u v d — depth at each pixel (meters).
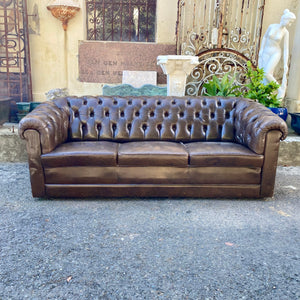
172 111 3.20
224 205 2.60
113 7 5.29
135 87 4.76
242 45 5.26
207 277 1.64
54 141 2.63
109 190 2.62
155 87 4.61
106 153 2.54
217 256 1.83
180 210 2.48
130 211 2.44
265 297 1.49
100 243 1.95
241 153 2.59
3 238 1.98
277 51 4.50
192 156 2.57
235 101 3.27
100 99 3.25
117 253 1.84
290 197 2.81
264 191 2.67
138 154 2.55
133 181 2.61
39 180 2.56
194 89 5.27
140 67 5.14
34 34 4.97
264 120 2.60
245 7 5.17
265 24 5.09
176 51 4.89
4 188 2.92
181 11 5.02
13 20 4.73
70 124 3.10
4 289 1.52
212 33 5.05
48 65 5.08
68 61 5.09
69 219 2.28
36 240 1.97
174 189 2.64
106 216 2.34
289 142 3.82
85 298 1.46
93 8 5.25
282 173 3.56
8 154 3.81
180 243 1.97
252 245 1.96
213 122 3.18
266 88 4.07
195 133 3.15
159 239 2.01
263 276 1.65
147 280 1.60
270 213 2.45
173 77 4.17
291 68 5.00
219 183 2.65
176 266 1.72
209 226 2.21
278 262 1.78
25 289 1.52
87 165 2.55
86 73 5.14
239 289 1.55
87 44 5.05
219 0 4.82
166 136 3.14
